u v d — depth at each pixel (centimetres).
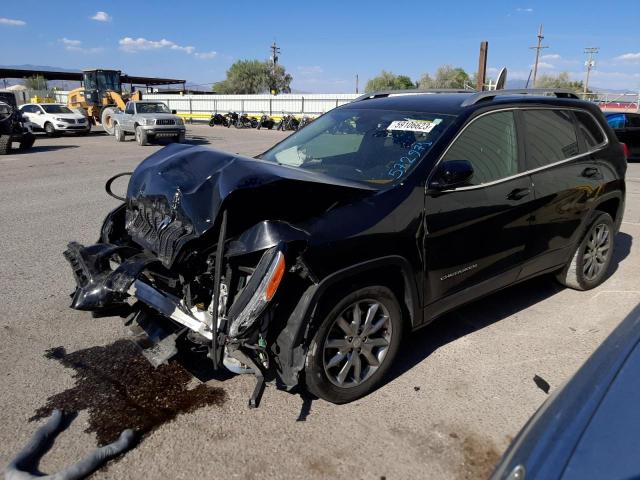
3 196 926
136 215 358
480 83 1848
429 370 346
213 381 331
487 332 402
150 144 2194
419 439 277
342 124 409
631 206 896
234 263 276
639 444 149
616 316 434
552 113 423
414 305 324
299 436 278
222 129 3588
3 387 320
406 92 454
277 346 279
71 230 686
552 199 404
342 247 277
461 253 342
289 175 288
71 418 292
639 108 3244
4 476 244
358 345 304
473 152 351
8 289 473
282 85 7431
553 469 147
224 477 249
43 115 2573
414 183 317
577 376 191
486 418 296
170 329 316
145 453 264
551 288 495
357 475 251
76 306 309
